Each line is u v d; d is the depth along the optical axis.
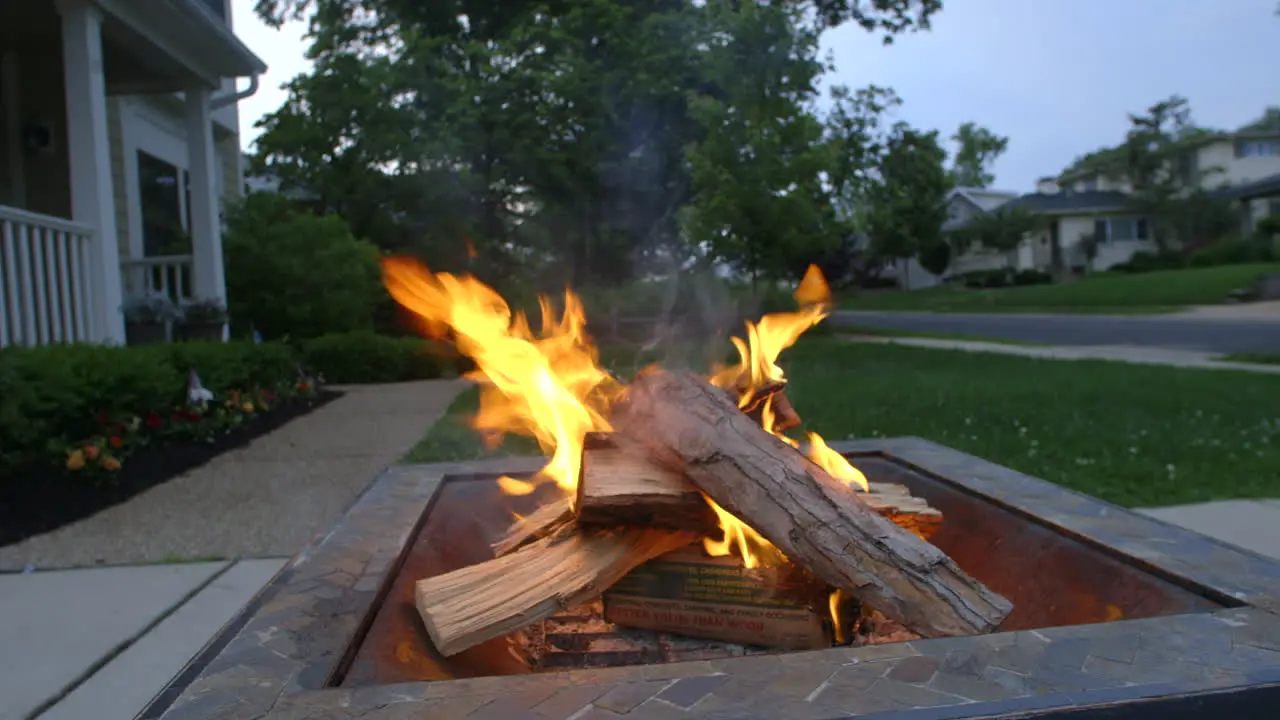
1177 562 1.69
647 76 15.04
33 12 8.36
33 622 3.16
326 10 19.31
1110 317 22.27
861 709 1.13
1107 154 46.88
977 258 47.03
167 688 1.29
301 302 12.48
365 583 1.75
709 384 1.98
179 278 9.50
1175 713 1.15
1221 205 37.78
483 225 16.56
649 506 1.78
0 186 9.55
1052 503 2.18
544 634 2.01
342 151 15.85
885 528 1.66
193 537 4.24
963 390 8.27
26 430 4.88
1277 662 1.24
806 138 12.59
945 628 1.52
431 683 1.26
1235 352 12.41
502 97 16.03
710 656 1.85
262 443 6.84
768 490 1.69
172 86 9.20
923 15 18.95
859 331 19.69
